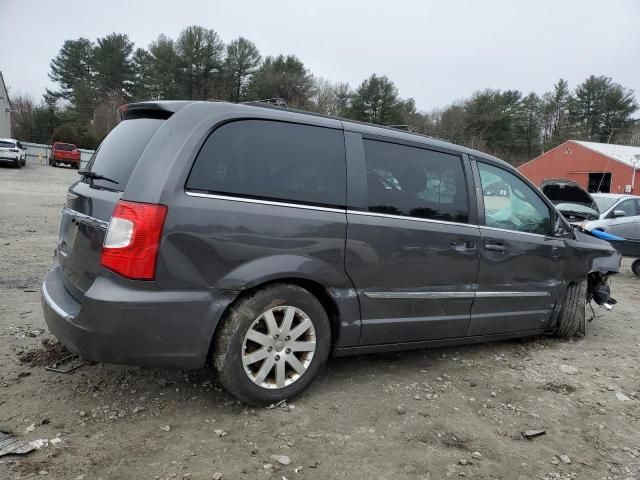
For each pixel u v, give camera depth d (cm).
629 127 7475
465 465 296
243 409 338
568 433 344
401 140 397
